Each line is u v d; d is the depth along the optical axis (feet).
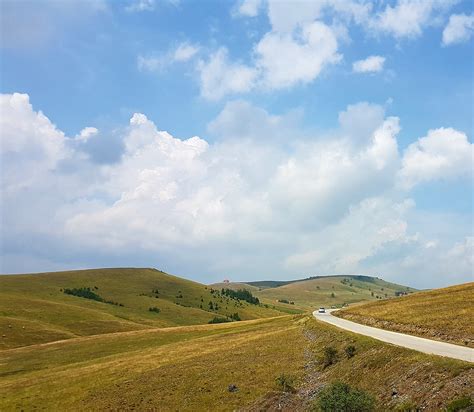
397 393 106.93
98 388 199.00
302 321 325.42
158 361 236.22
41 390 212.43
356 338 178.19
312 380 158.92
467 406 81.05
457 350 132.16
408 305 278.05
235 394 160.66
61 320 547.90
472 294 271.08
